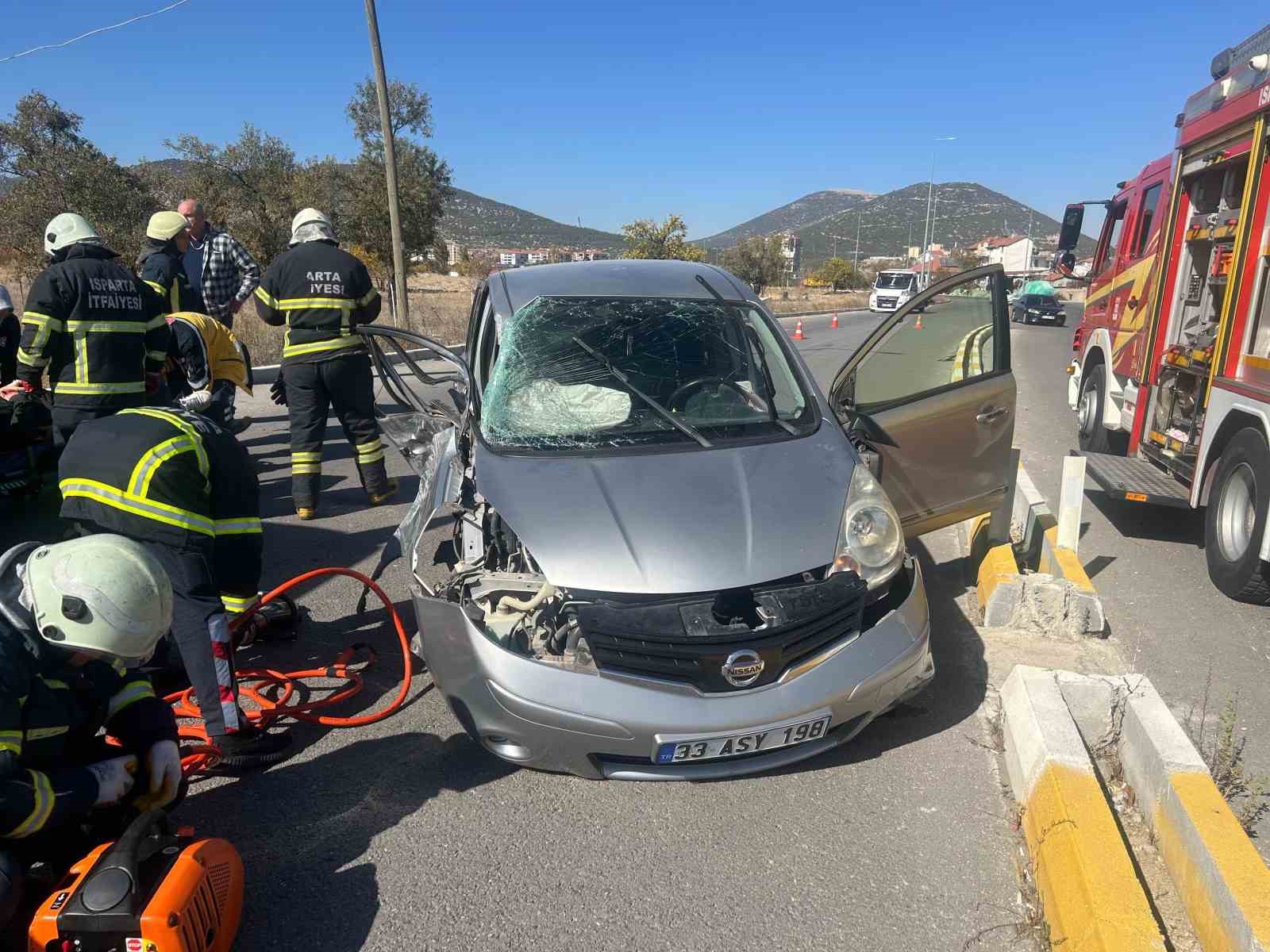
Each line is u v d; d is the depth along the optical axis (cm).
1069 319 4106
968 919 256
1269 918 215
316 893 268
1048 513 532
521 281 465
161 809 243
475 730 306
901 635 318
